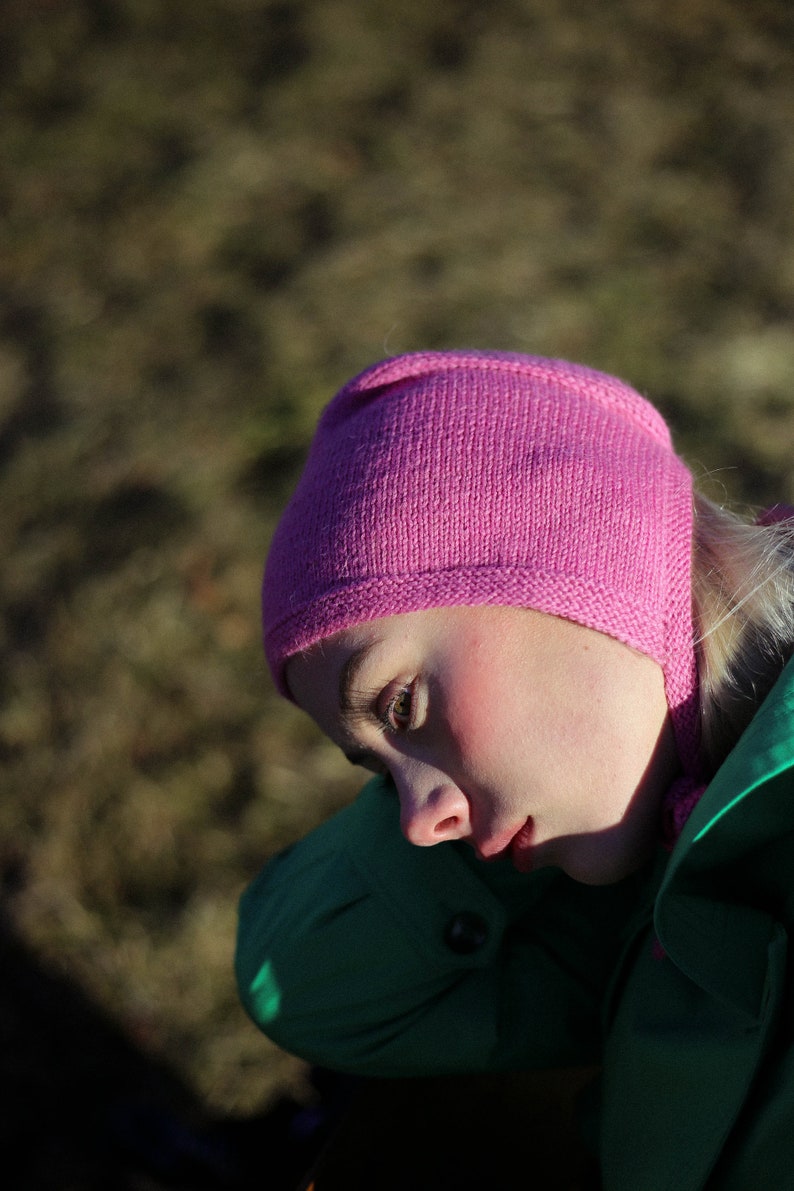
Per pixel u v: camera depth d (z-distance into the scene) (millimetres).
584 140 4066
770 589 1028
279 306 3502
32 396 3350
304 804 2393
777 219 3637
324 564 1020
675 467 1074
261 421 3160
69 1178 1952
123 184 4066
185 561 2820
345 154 4109
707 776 1030
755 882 978
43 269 3789
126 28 4809
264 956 1214
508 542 973
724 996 896
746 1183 892
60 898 2270
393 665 989
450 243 3699
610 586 955
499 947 1138
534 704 958
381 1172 1181
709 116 4102
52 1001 2152
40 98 4504
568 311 3396
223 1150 1567
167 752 2488
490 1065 1130
